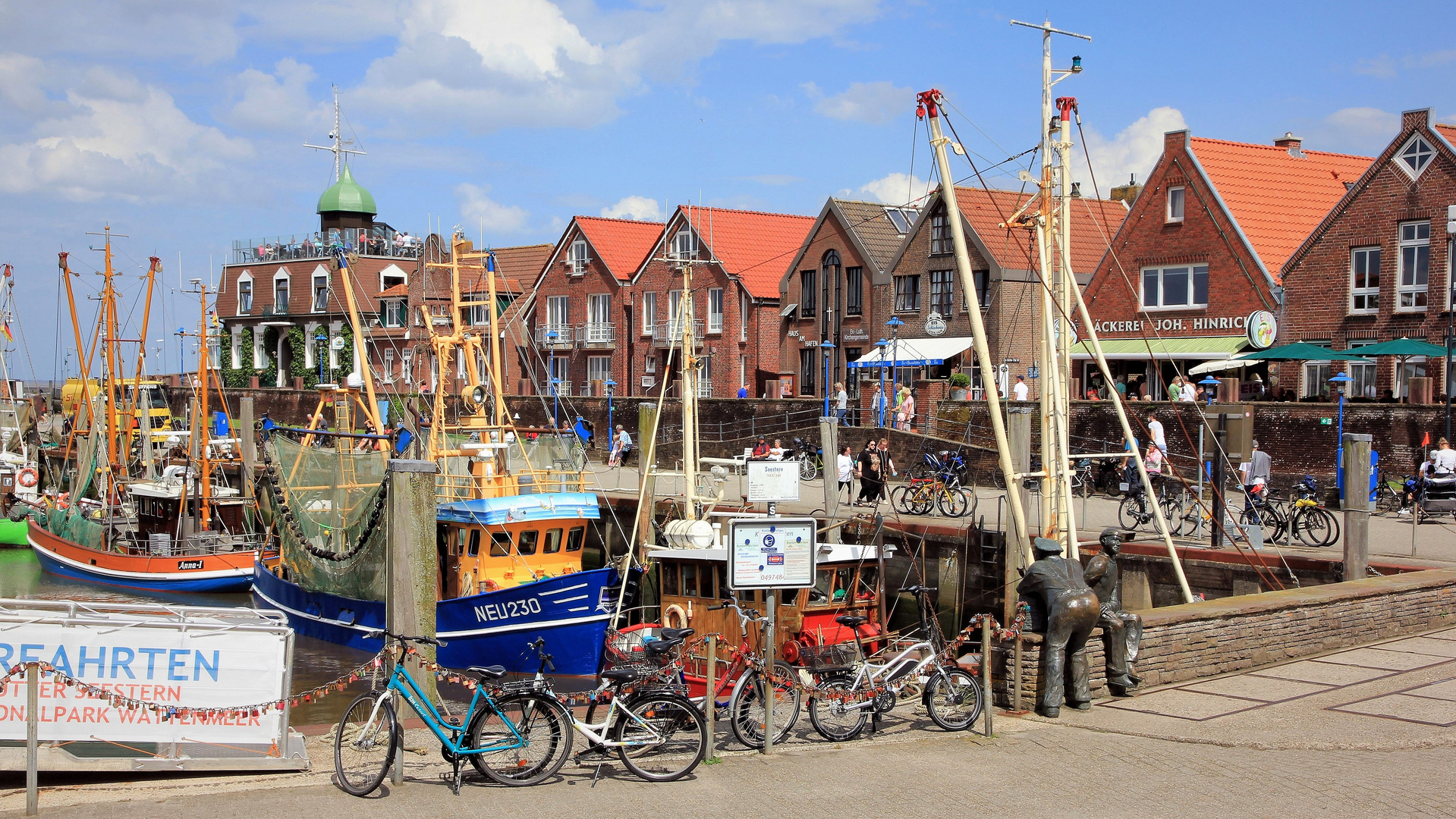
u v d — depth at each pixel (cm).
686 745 1162
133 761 1137
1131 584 2455
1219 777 1077
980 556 2620
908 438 3678
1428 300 3478
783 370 5447
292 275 8350
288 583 2861
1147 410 3353
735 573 1270
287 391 7319
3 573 4000
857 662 1312
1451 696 1357
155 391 8038
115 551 3831
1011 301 4528
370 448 3350
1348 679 1448
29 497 4772
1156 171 4175
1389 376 3550
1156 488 2734
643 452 2936
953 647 1306
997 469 3416
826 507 2945
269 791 1095
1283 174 4281
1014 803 1019
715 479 3080
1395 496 2891
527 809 1026
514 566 2577
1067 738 1220
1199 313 4050
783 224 6156
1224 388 3347
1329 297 3728
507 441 2819
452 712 1372
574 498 2603
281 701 1179
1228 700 1357
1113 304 4291
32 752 1024
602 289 6412
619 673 1162
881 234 5234
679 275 5938
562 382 6638
